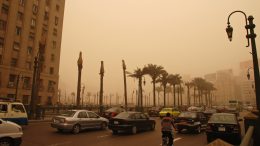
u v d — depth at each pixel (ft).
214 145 11.54
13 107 53.42
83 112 54.34
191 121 55.01
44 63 172.86
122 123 51.90
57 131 53.52
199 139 47.06
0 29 144.66
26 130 53.93
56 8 191.42
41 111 90.27
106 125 60.23
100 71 138.10
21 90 152.35
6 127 29.81
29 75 160.56
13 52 151.33
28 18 162.91
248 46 35.45
